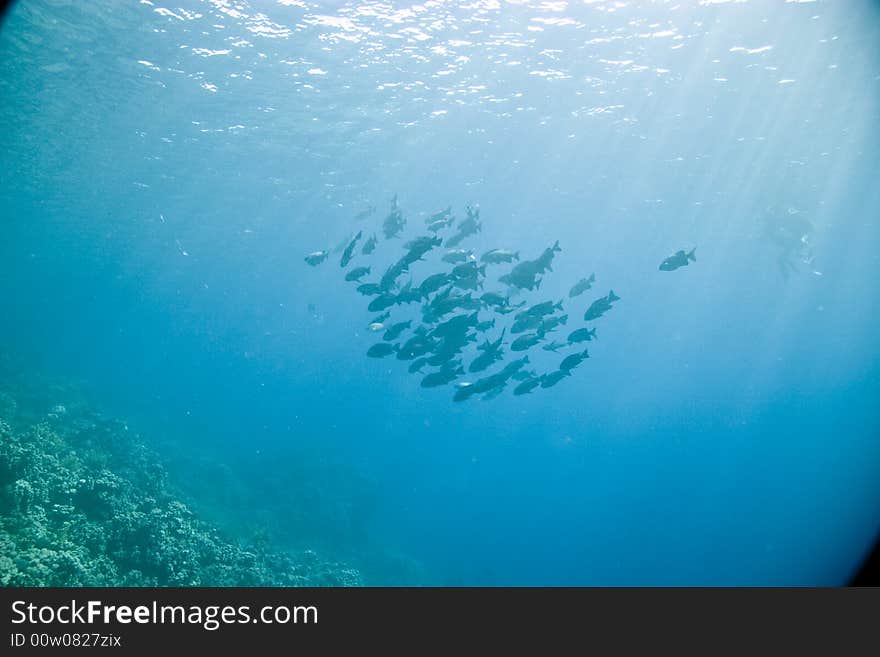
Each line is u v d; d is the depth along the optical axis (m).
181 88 22.45
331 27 18.16
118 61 20.33
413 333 13.23
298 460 30.75
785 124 21.83
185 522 13.45
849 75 17.94
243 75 21.33
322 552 22.27
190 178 34.31
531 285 11.41
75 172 34.62
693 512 97.94
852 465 135.62
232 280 88.56
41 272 110.25
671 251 44.66
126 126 26.67
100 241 59.94
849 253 41.03
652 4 16.06
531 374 13.29
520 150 27.61
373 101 23.47
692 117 22.36
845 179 26.25
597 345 117.81
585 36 17.88
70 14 17.11
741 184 28.36
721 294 60.75
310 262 14.44
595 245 47.56
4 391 21.28
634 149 26.19
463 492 65.62
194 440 34.06
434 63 20.23
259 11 17.27
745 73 18.77
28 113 25.42
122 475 16.31
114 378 50.81
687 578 38.53
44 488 10.57
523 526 52.97
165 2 16.73
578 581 33.81
